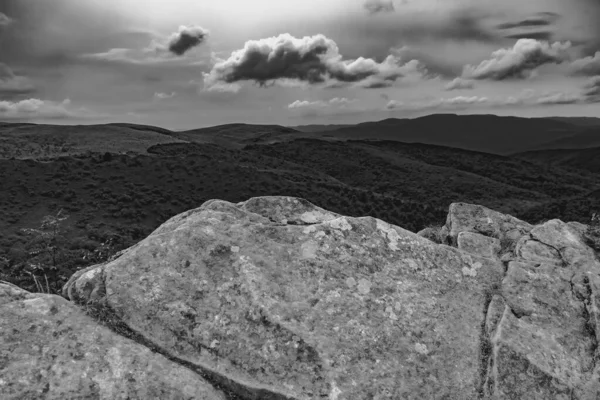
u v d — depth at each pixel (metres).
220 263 6.38
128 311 5.71
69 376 4.78
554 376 5.59
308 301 6.08
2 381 4.59
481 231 9.74
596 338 6.21
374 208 104.56
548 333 6.21
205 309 5.82
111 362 5.00
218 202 8.05
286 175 124.31
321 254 6.84
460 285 7.05
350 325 5.88
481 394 5.48
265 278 6.21
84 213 69.06
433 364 5.73
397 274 6.88
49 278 25.42
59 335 5.17
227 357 5.41
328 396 5.07
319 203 99.44
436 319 6.33
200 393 4.97
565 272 7.43
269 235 7.07
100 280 6.07
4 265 37.22
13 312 5.28
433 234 10.80
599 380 5.64
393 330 5.99
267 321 5.66
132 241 57.09
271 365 5.30
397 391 5.30
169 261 6.29
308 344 5.46
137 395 4.77
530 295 6.89
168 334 5.59
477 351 6.00
